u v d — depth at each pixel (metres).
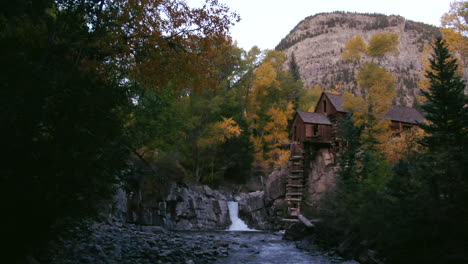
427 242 8.70
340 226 15.04
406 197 9.82
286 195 31.55
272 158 43.28
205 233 24.80
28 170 5.71
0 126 5.11
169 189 28.36
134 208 24.77
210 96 34.03
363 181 17.19
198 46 11.42
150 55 10.74
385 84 26.58
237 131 34.84
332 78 162.25
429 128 10.98
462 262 7.54
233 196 38.22
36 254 7.67
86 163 6.47
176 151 33.00
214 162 39.16
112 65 10.43
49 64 7.26
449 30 21.02
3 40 5.73
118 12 9.98
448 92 10.72
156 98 21.61
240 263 11.67
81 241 11.16
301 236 18.45
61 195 6.25
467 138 9.77
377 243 11.28
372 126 21.38
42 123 6.34
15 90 5.29
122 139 8.16
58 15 8.30
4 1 6.25
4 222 5.71
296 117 34.00
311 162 32.75
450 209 8.44
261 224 32.75
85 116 6.66
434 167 9.38
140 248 11.95
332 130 32.03
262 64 45.62
